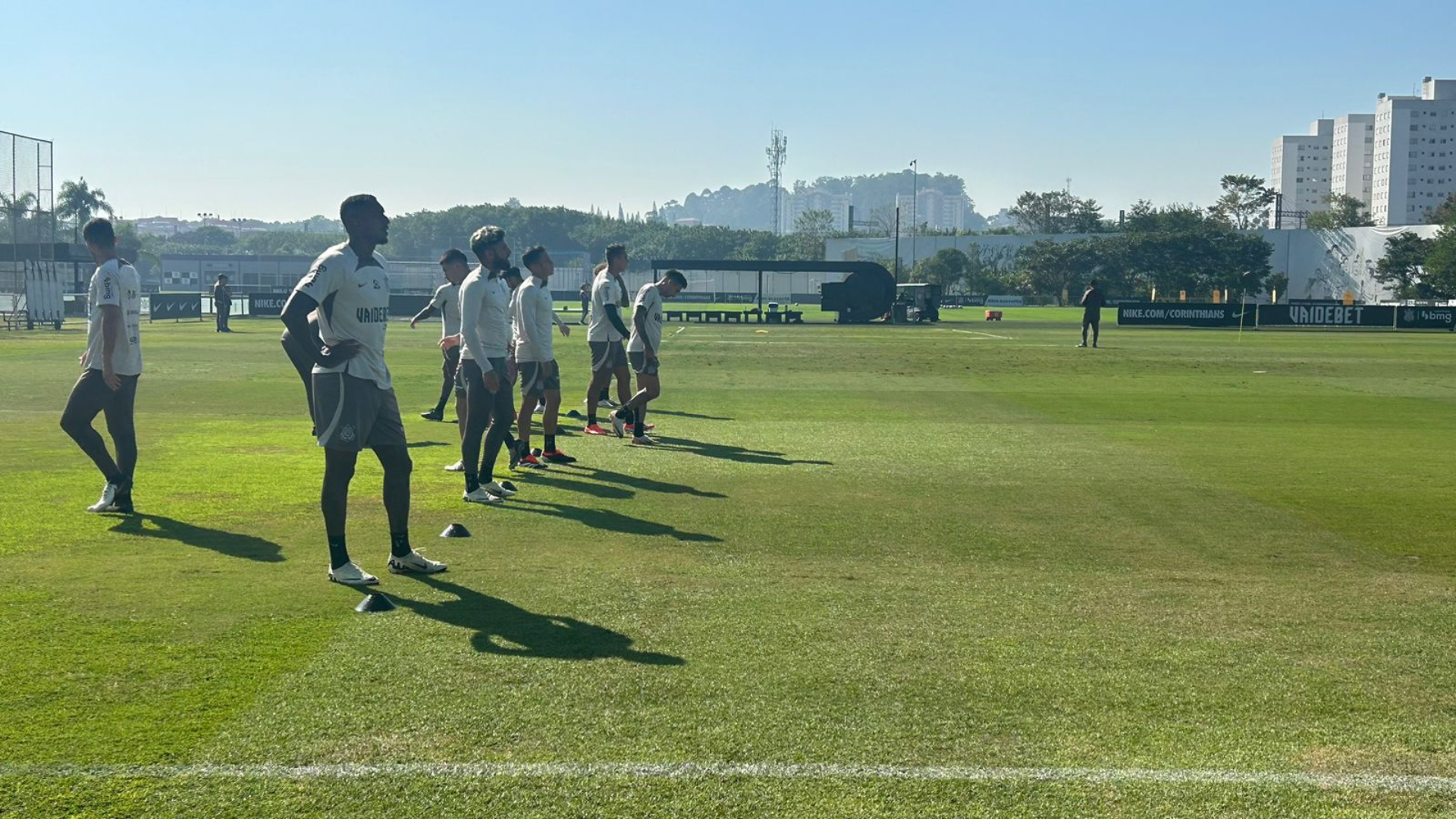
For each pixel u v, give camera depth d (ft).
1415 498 30.96
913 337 132.46
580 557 23.08
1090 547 24.79
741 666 16.15
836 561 23.09
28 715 13.97
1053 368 82.69
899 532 26.20
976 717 14.29
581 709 14.37
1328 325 167.43
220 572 21.31
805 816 11.50
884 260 401.70
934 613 19.10
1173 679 15.81
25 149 137.49
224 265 371.56
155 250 539.29
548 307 35.50
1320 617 19.15
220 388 61.00
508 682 15.30
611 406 53.83
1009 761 12.92
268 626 17.72
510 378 29.94
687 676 15.65
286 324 20.06
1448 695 15.26
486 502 29.14
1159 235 348.18
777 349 105.50
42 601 19.02
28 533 24.77
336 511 20.51
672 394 61.82
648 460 37.37
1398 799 12.03
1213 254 344.69
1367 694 15.29
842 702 14.74
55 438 40.63
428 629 17.70
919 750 13.21
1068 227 506.89
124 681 15.17
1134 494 31.40
